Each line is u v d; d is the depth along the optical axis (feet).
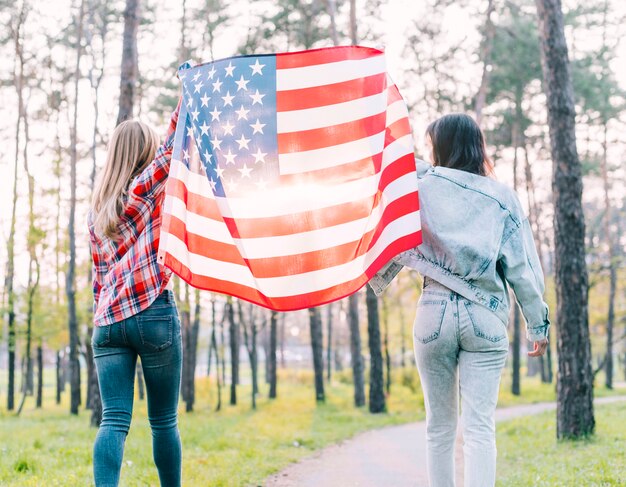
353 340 78.33
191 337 79.66
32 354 124.06
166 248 9.05
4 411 83.82
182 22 72.49
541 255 93.71
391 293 87.40
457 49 77.00
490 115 87.15
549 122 30.60
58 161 72.13
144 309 9.23
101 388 9.30
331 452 28.60
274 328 100.01
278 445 30.37
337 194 9.79
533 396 90.89
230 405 87.56
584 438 28.76
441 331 8.98
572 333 29.89
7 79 83.66
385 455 27.45
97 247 9.77
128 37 40.01
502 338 9.02
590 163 86.53
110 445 8.84
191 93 9.91
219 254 9.72
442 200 9.36
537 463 22.53
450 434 9.37
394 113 9.95
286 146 9.81
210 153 9.75
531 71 78.28
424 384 9.42
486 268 8.95
